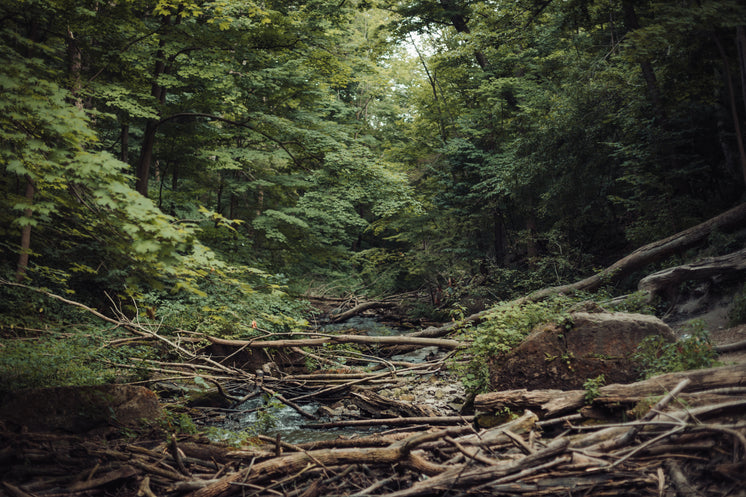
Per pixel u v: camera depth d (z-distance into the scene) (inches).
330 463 201.9
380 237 1462.8
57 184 258.7
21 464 196.4
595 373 288.2
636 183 555.5
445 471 185.0
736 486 150.9
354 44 1002.1
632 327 290.0
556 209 677.9
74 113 233.3
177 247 251.9
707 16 349.4
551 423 228.7
